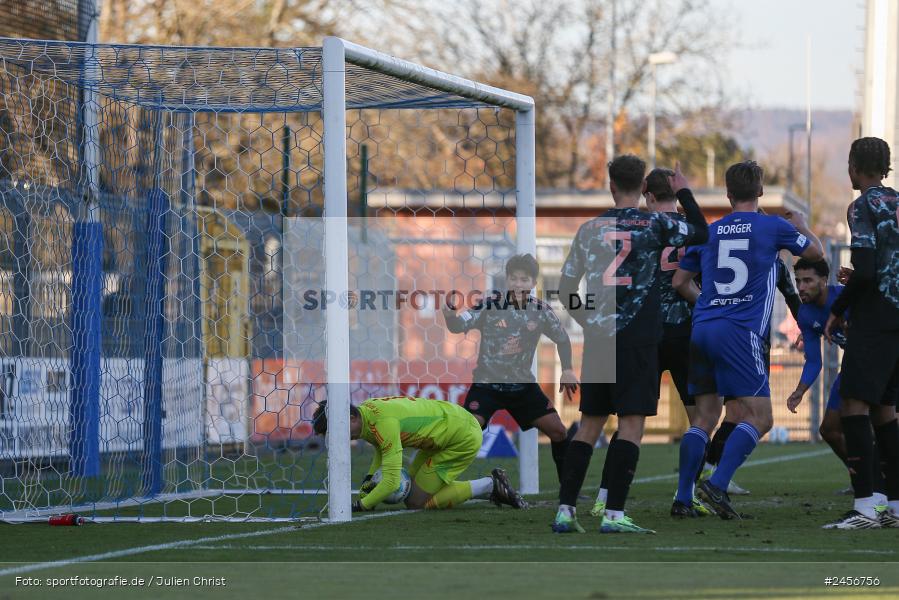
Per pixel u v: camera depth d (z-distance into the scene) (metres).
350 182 59.75
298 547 19.61
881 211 22.31
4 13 39.00
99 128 32.19
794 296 27.02
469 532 21.80
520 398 28.39
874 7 57.31
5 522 24.58
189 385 32.78
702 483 24.16
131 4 82.62
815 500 29.30
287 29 86.19
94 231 32.75
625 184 21.80
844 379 22.45
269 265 44.25
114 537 21.61
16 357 33.50
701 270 24.56
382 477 26.20
